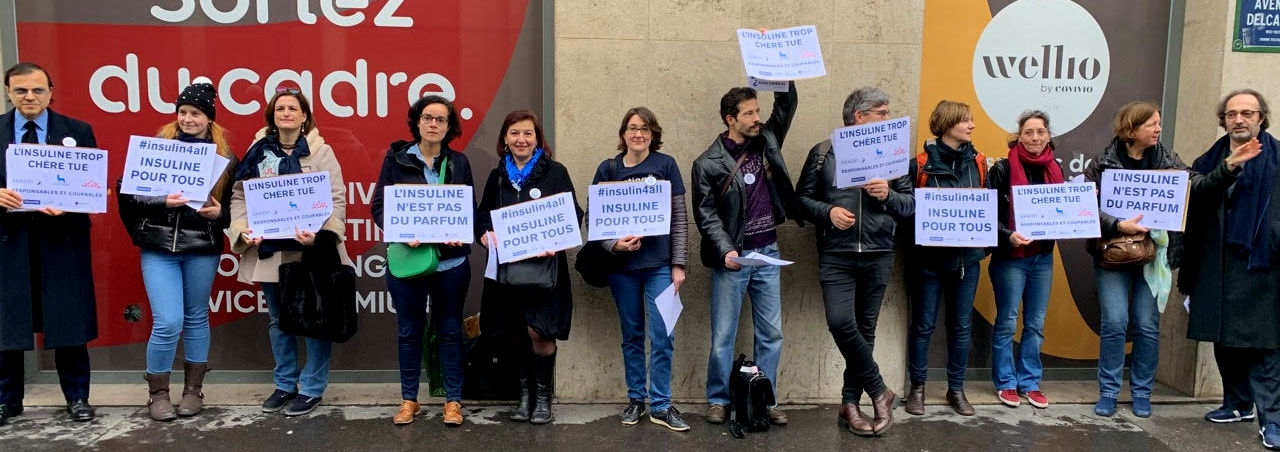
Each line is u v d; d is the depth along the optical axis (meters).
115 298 4.39
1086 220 3.81
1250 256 3.57
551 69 4.21
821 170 3.70
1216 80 4.31
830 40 4.11
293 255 3.72
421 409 4.01
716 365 3.80
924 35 4.46
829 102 4.14
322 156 3.75
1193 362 4.38
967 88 4.50
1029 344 4.23
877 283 3.72
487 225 3.62
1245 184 3.60
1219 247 3.69
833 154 3.69
